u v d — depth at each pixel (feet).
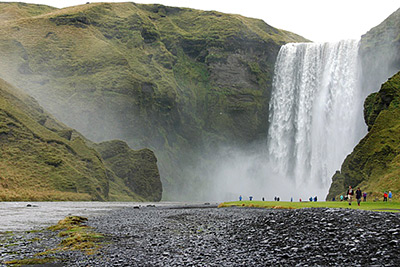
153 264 58.65
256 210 162.30
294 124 601.62
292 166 589.32
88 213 172.45
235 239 78.02
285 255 59.72
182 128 645.51
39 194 305.94
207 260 60.34
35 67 600.39
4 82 418.51
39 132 383.65
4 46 578.66
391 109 290.35
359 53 513.45
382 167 252.83
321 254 59.26
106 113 550.36
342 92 530.68
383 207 135.13
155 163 499.92
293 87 616.80
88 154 410.52
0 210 179.93
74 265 58.75
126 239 84.12
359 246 60.95
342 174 317.42
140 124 571.28
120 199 410.93
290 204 176.14
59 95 553.64
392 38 480.64
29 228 107.96
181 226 108.58
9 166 321.93
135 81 594.65
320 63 576.61
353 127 506.89
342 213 85.51
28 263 60.18
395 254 55.42
